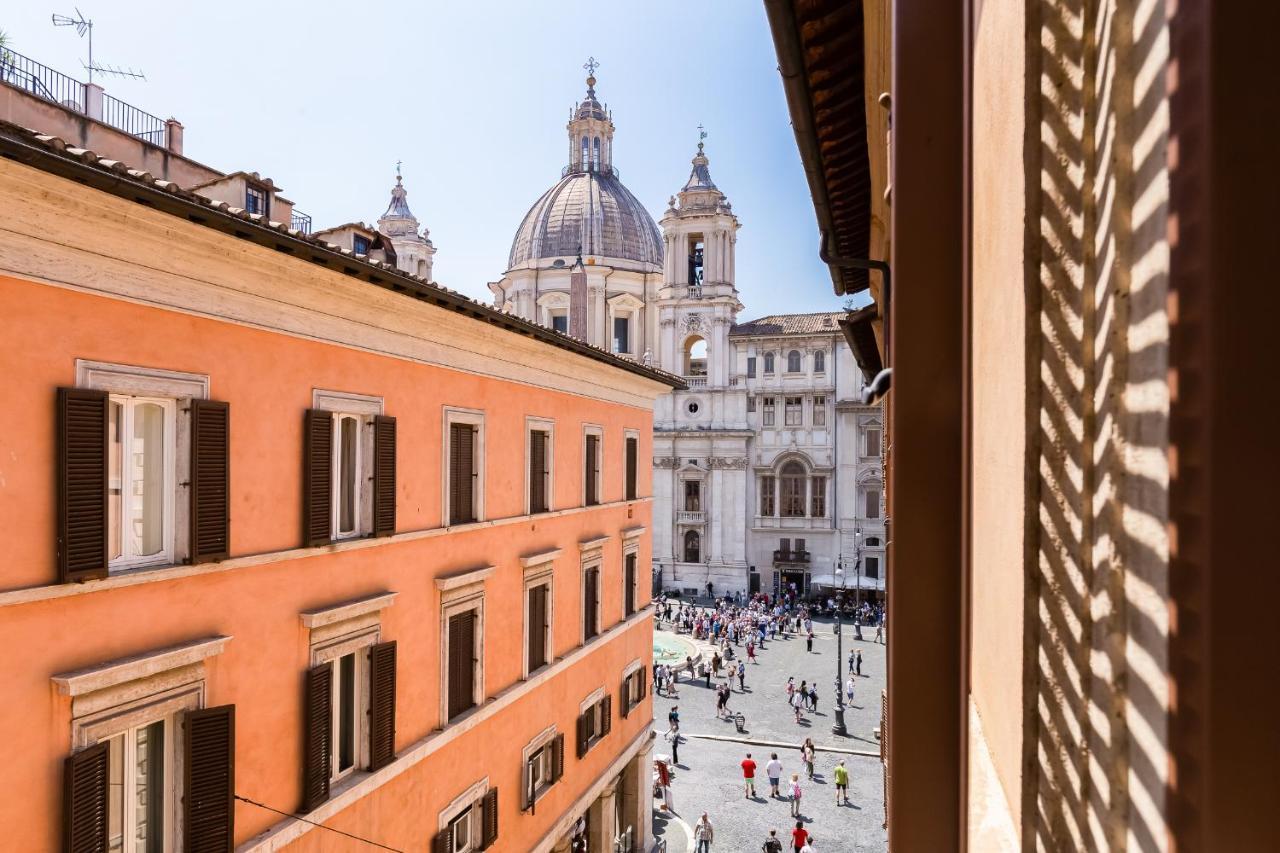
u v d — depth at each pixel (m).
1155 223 1.26
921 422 2.91
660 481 59.00
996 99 2.25
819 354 56.97
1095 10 1.61
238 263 9.73
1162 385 1.21
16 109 13.27
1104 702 1.48
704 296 57.75
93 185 7.57
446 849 13.86
